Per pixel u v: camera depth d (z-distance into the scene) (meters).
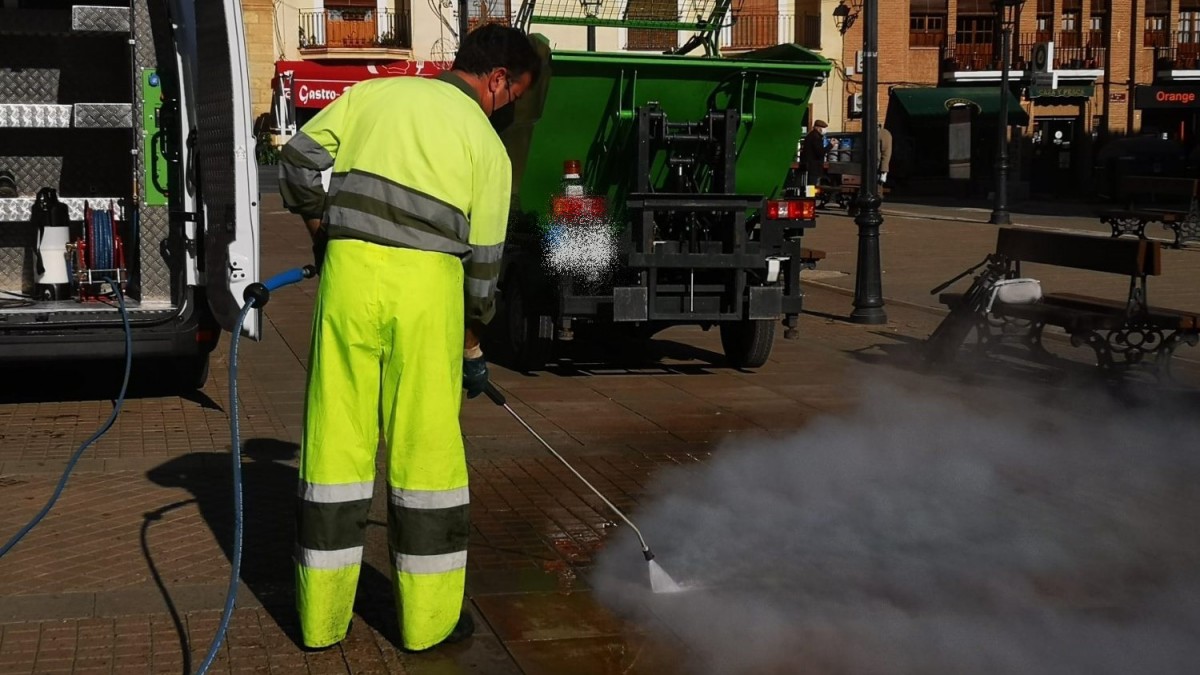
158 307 8.70
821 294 15.06
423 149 4.20
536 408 8.62
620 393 9.20
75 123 9.17
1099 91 45.56
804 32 41.12
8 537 5.59
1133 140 36.00
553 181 9.61
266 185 30.73
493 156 4.32
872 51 12.47
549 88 9.16
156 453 7.17
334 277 4.22
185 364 8.93
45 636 4.49
